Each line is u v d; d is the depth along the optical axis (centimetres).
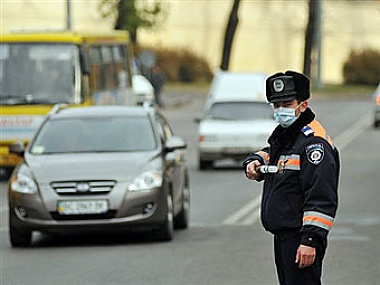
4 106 5472
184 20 15538
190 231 3503
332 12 16300
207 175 5597
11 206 3172
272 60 16025
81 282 2567
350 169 5800
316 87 14412
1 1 14162
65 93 5547
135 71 10138
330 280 2566
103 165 3173
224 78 6544
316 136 1616
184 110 11412
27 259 2964
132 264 2828
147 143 3331
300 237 1616
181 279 2586
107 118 3441
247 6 15988
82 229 3119
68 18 10050
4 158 5462
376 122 9056
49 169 3173
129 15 11688
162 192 3166
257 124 5866
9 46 5578
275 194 1631
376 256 2925
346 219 3766
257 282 2530
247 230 3512
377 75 15612
